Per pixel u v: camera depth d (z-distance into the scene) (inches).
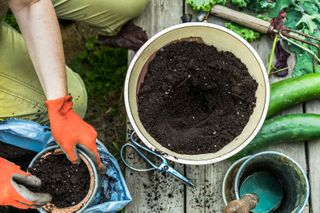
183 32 52.2
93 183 48.0
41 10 45.9
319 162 58.2
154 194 57.9
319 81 57.7
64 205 48.9
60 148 49.3
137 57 50.8
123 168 72.9
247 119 52.8
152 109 53.2
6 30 56.9
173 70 53.4
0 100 57.5
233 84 53.1
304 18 58.6
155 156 57.8
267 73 55.7
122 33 59.6
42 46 46.4
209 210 57.7
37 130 53.3
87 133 47.7
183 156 51.9
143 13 59.6
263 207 56.7
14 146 55.9
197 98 55.2
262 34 59.0
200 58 53.4
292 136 57.3
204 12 58.9
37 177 48.1
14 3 45.7
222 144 52.6
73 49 78.5
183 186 57.9
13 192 44.2
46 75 47.0
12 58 56.7
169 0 59.4
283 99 57.9
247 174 57.0
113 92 76.6
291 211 53.2
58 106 47.0
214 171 57.9
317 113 59.6
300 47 58.4
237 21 58.3
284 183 56.4
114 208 52.1
